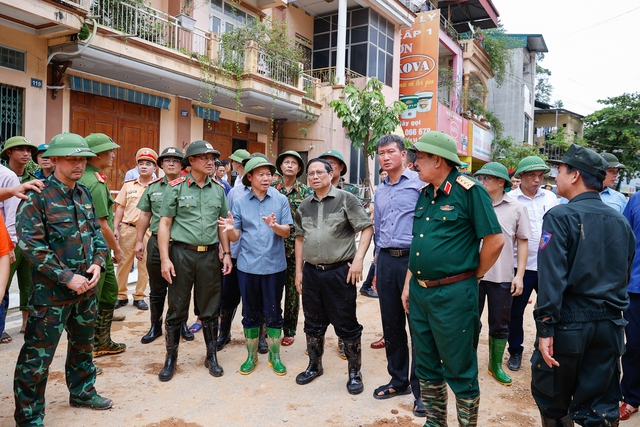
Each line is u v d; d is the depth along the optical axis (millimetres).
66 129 8898
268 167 3898
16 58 7914
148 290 6422
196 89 10523
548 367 2479
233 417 3096
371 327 5223
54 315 2805
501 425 3121
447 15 21359
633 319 3246
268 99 11719
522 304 4203
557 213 2484
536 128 31609
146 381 3609
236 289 4488
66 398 3291
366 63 15031
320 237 3500
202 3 11602
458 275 2535
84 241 2977
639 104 25531
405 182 3414
